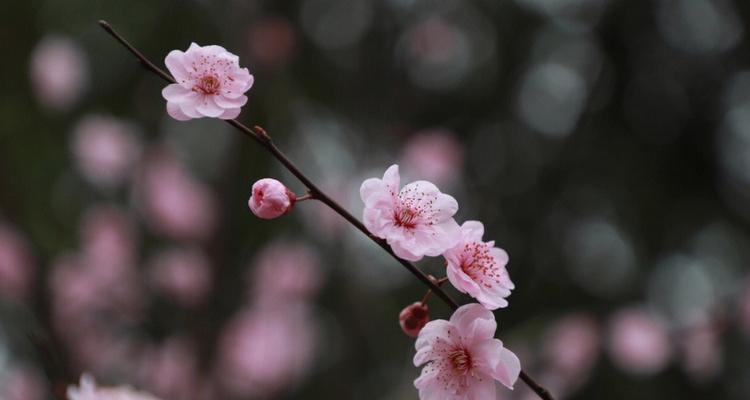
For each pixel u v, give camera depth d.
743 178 5.50
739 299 4.98
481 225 1.48
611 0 5.45
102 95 5.10
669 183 5.46
